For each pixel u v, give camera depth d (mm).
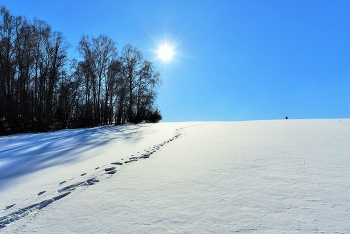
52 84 24469
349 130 8594
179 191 3264
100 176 4340
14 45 22891
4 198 3693
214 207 2674
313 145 5926
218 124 15180
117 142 9648
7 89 22484
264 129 10336
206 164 4645
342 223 2150
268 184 3291
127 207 2852
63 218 2693
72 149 8602
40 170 5516
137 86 29078
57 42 25203
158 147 7242
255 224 2230
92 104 28391
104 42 27516
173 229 2254
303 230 2072
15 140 12812
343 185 3078
